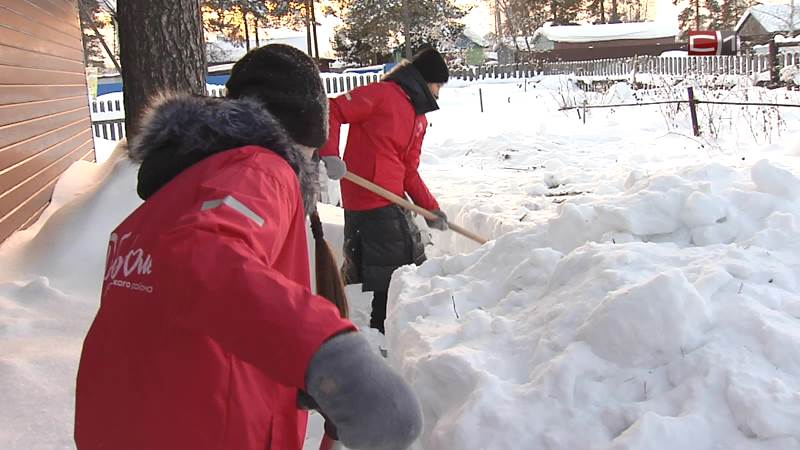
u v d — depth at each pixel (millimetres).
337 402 1112
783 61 17109
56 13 9164
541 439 2158
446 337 2877
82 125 10648
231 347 1121
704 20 70250
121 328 1241
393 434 1123
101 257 4746
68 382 3141
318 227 1950
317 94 1608
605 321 2375
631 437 1968
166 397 1209
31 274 4539
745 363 2148
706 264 2730
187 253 1154
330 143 4473
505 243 3625
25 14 7184
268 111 1527
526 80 28453
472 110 20125
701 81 13680
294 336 1087
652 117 11875
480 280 3494
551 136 10281
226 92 1640
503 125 14891
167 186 1369
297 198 1436
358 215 4594
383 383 1126
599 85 20375
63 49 9477
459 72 35281
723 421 2025
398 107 4484
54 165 7953
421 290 3586
